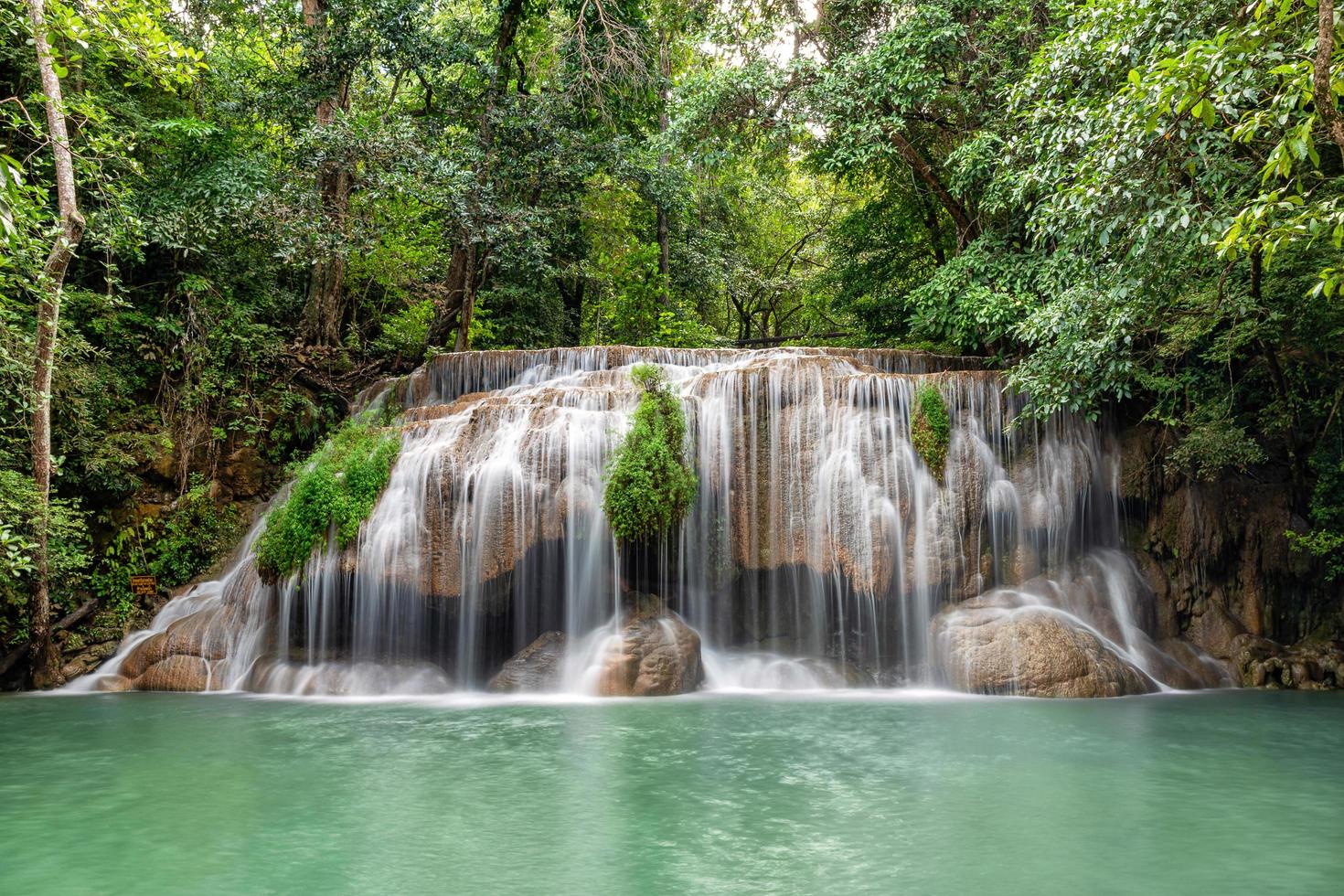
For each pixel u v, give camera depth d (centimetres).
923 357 1681
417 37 2216
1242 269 1332
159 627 1549
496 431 1380
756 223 3709
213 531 1722
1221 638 1434
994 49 1816
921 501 1362
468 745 907
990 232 1806
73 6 1289
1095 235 1259
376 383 1983
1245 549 1493
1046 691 1214
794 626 1391
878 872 538
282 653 1345
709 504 1392
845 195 3494
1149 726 1002
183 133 1916
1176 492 1489
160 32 1316
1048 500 1410
